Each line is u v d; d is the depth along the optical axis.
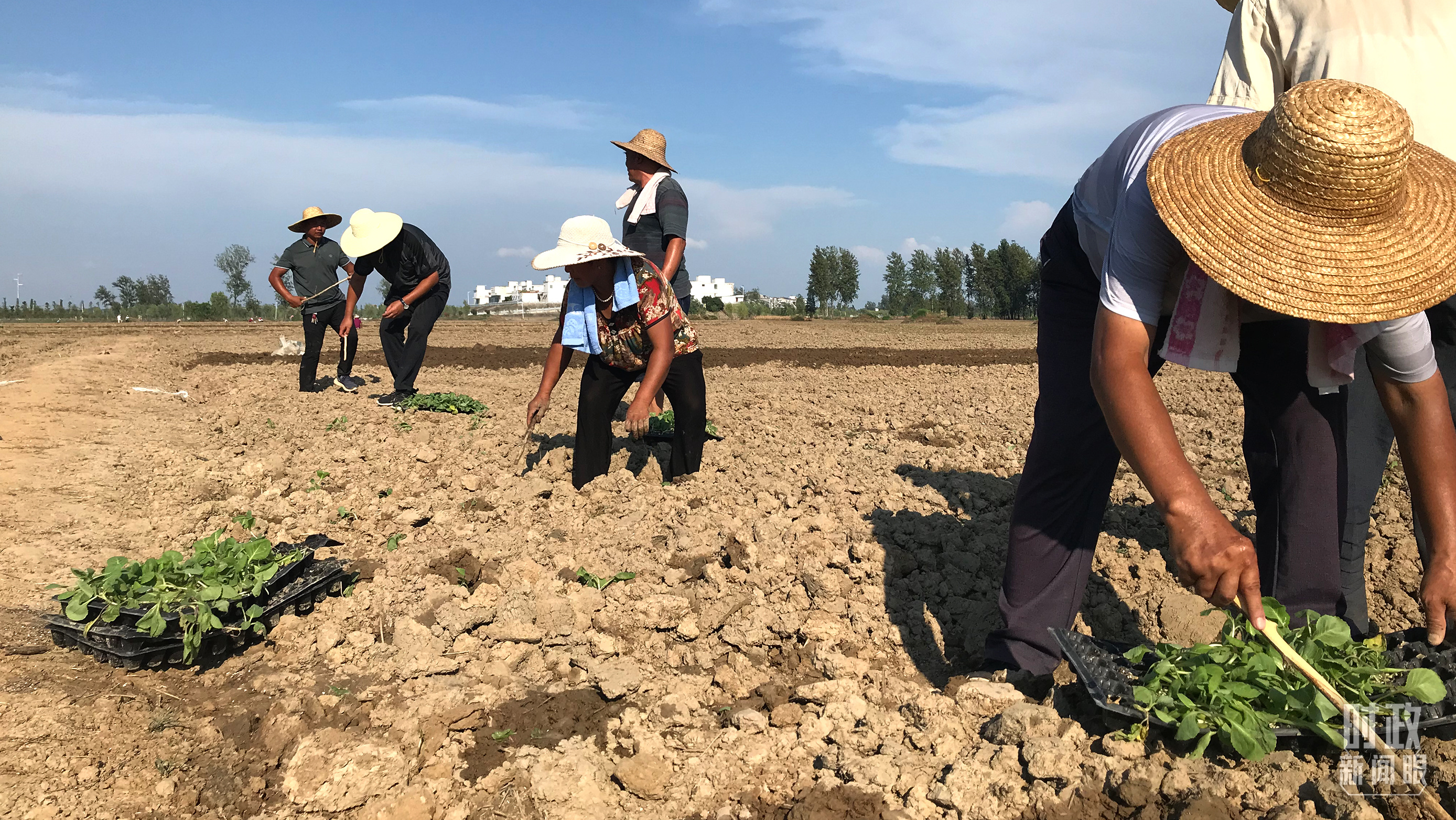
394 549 4.75
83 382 12.38
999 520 4.88
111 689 3.29
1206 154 2.27
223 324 46.03
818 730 2.98
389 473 6.30
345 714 3.13
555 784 2.70
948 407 10.23
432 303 9.34
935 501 5.13
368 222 8.91
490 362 16.94
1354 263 2.10
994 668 3.25
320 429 8.19
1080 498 3.08
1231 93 3.39
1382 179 2.04
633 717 3.11
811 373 15.34
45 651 3.58
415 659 3.47
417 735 2.98
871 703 3.19
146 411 9.77
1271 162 2.12
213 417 9.13
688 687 3.31
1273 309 2.13
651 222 6.22
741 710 3.11
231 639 3.64
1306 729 2.53
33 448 7.44
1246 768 2.49
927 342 27.12
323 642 3.65
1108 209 2.67
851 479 5.75
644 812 2.66
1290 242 2.12
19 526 5.25
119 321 55.66
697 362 5.68
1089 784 2.51
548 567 4.45
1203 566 2.17
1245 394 3.14
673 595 4.11
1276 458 3.07
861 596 4.02
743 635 3.66
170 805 2.71
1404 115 2.05
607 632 3.80
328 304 10.73
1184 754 2.56
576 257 5.00
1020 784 2.54
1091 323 3.00
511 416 8.91
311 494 5.66
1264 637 2.69
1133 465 2.32
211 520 5.35
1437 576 2.43
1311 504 3.02
